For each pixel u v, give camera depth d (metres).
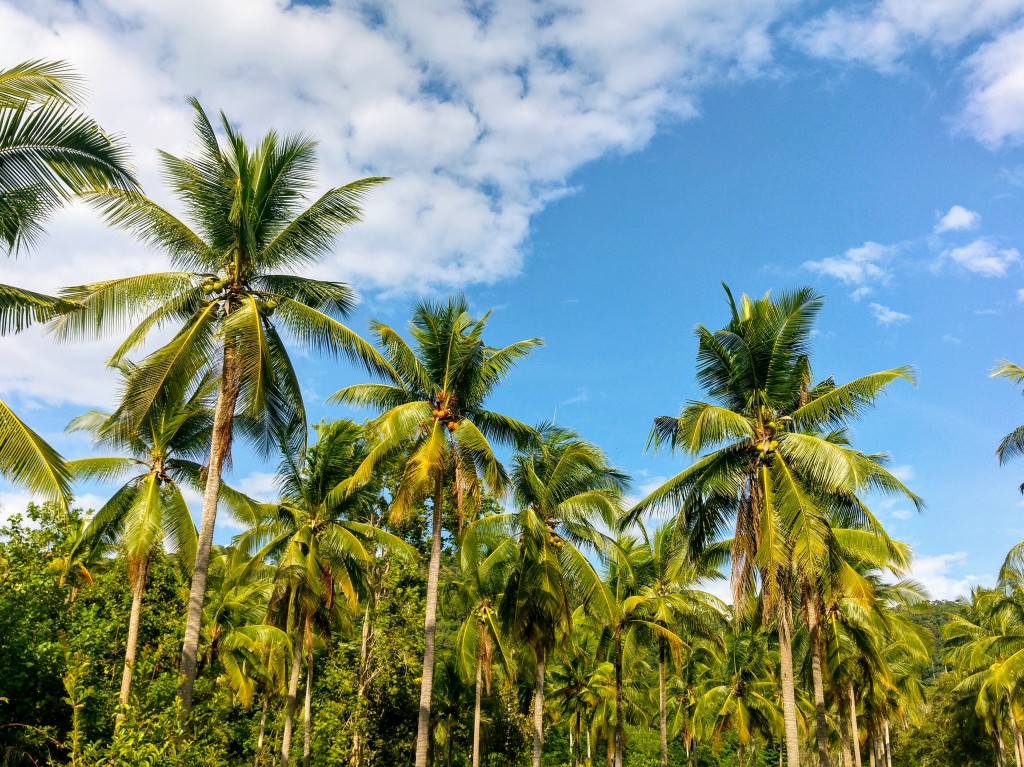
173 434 24.36
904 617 38.19
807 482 21.91
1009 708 43.41
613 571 35.28
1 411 12.65
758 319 21.98
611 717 47.22
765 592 21.25
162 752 12.77
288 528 29.09
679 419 22.23
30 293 13.33
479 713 36.41
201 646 31.30
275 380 19.05
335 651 38.06
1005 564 23.94
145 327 18.72
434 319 25.31
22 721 17.56
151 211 17.92
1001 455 23.12
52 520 22.12
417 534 39.38
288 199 19.31
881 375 20.39
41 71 12.52
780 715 49.22
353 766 35.94
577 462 28.67
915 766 56.09
